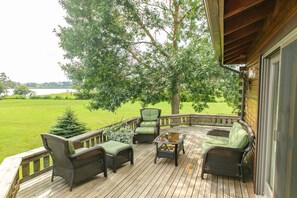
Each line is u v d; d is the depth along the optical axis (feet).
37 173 11.93
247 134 11.31
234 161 11.34
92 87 27.86
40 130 33.17
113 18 24.63
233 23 7.36
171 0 29.19
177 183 11.37
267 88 9.39
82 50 25.63
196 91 28.48
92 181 11.57
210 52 27.20
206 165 11.81
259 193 9.87
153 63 27.84
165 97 29.81
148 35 29.07
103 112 50.03
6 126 36.27
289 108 5.32
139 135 19.12
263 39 9.02
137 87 26.78
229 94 31.76
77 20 26.50
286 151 5.46
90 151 11.07
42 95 74.02
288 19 5.39
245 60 16.89
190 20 29.78
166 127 28.40
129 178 12.00
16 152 22.57
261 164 9.70
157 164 14.23
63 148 10.03
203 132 24.40
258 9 7.21
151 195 10.09
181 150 16.52
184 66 25.38
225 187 10.89
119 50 26.16
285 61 5.71
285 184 5.48
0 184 7.37
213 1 4.59
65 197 9.78
